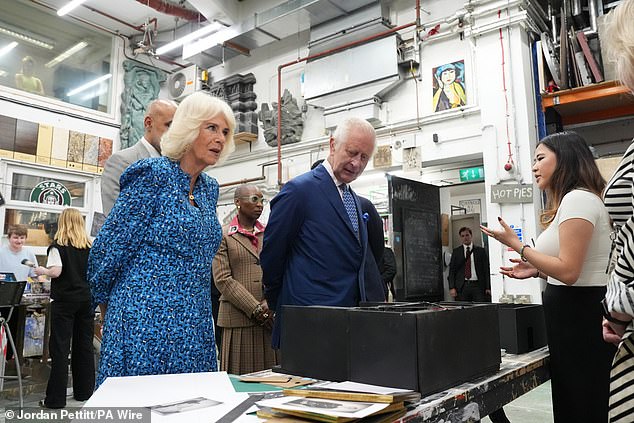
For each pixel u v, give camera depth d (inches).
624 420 32.4
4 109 239.8
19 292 127.0
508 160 153.5
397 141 201.9
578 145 53.7
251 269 87.6
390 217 159.2
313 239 58.6
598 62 142.9
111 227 43.8
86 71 280.4
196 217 47.0
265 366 83.0
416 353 32.2
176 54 302.2
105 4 265.9
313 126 236.5
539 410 101.6
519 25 155.9
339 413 25.9
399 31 209.9
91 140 271.0
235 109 261.9
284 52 255.9
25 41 257.4
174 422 26.8
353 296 58.1
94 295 45.9
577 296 48.7
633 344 33.3
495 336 42.6
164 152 47.7
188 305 44.9
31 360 173.3
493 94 159.3
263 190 250.2
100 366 42.8
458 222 184.7
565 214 48.1
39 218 246.2
